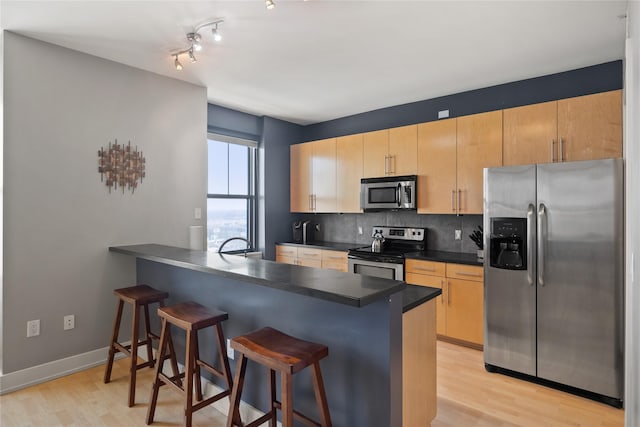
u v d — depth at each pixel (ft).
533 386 8.65
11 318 8.35
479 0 7.09
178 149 11.48
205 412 7.53
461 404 7.84
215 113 14.40
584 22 7.91
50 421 7.15
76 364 9.34
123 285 10.28
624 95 8.36
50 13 7.52
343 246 14.80
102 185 9.83
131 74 10.39
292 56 9.71
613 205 7.64
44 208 8.82
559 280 8.31
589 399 8.04
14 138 8.34
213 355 8.05
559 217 8.29
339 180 15.07
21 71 8.45
